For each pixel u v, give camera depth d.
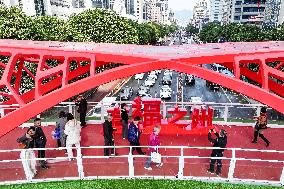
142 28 84.12
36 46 12.38
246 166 11.83
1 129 11.59
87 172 11.35
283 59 12.78
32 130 11.33
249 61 12.34
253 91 11.27
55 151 13.18
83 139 14.23
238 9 119.25
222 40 72.12
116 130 13.94
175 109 14.44
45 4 91.06
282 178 10.61
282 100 10.96
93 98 46.69
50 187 10.58
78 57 12.13
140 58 12.12
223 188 10.50
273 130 15.52
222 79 11.54
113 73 11.82
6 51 12.33
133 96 46.12
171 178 10.95
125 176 11.05
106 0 194.12
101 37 47.12
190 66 11.76
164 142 13.86
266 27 101.69
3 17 31.06
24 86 29.34
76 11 106.25
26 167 10.67
